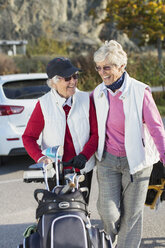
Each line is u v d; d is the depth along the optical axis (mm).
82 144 2916
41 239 2078
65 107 2863
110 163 2926
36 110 2900
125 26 16594
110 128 2881
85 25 36594
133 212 2926
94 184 5359
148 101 2736
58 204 2186
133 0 15703
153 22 15719
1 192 5168
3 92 6105
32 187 5328
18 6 34438
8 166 6434
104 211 2934
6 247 3629
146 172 2883
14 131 5953
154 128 2695
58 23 35531
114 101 2816
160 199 3434
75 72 2742
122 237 2984
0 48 28328
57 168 2412
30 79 6375
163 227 3910
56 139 2887
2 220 4250
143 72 13789
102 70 2713
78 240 2010
